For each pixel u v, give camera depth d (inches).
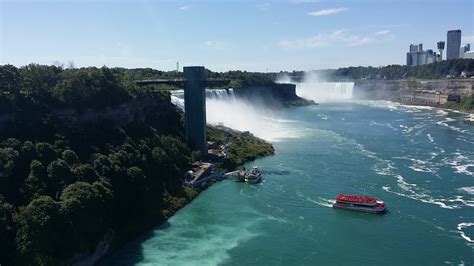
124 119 4215.1
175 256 2768.2
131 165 3585.1
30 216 2458.2
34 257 2363.4
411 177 4232.3
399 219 3245.6
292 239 2962.6
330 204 3563.0
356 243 2888.8
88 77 3937.0
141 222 3218.5
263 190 3941.9
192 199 3769.7
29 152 2942.9
